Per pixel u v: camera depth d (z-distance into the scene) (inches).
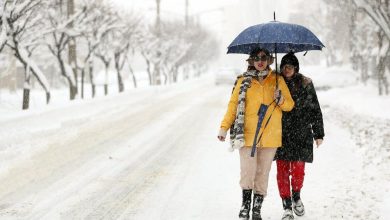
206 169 556.4
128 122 940.0
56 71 3100.4
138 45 2247.8
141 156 628.1
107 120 959.0
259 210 359.6
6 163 576.4
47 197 441.1
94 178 511.5
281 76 362.9
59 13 1244.5
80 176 519.2
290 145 368.5
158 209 407.2
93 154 633.0
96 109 1118.4
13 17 981.8
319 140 377.1
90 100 1261.1
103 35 1492.4
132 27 1873.8
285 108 351.9
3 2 940.0
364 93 1432.1
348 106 1160.2
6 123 828.6
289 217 363.3
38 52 2493.8
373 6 1087.6
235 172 541.0
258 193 361.4
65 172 536.1
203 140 754.2
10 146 677.3
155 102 1353.3
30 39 1186.0
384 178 466.3
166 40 2839.6
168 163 588.1
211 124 936.3
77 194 451.2
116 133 805.2
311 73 2204.7
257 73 353.7
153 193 456.4
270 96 353.4
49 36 1379.2
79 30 1258.6
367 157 572.7
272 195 439.8
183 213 396.5
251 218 377.4
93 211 401.4
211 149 679.7
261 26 357.4
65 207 411.8
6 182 493.7
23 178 509.0
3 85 2075.5
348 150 635.5
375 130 737.0
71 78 1331.2
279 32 349.7
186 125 916.6
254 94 351.6
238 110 347.6
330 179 489.7
